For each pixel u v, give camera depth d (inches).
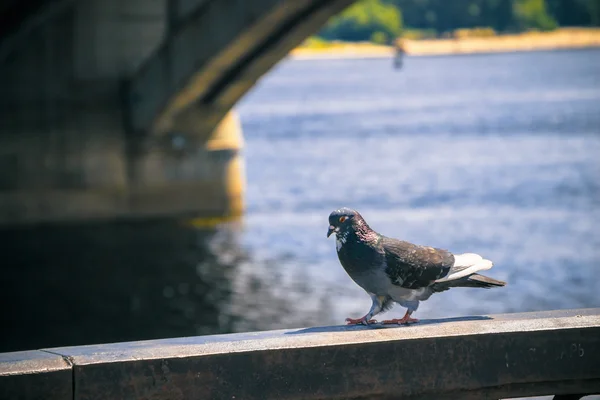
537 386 163.0
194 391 150.1
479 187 1611.7
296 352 153.7
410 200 1477.6
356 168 1973.4
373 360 156.3
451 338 158.4
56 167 1195.3
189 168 1232.8
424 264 172.9
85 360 146.3
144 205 1217.4
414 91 4881.9
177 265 965.8
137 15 1205.1
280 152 2406.5
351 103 4269.2
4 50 1153.4
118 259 1002.1
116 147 1206.3
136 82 1172.5
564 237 1091.3
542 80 5246.1
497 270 906.1
